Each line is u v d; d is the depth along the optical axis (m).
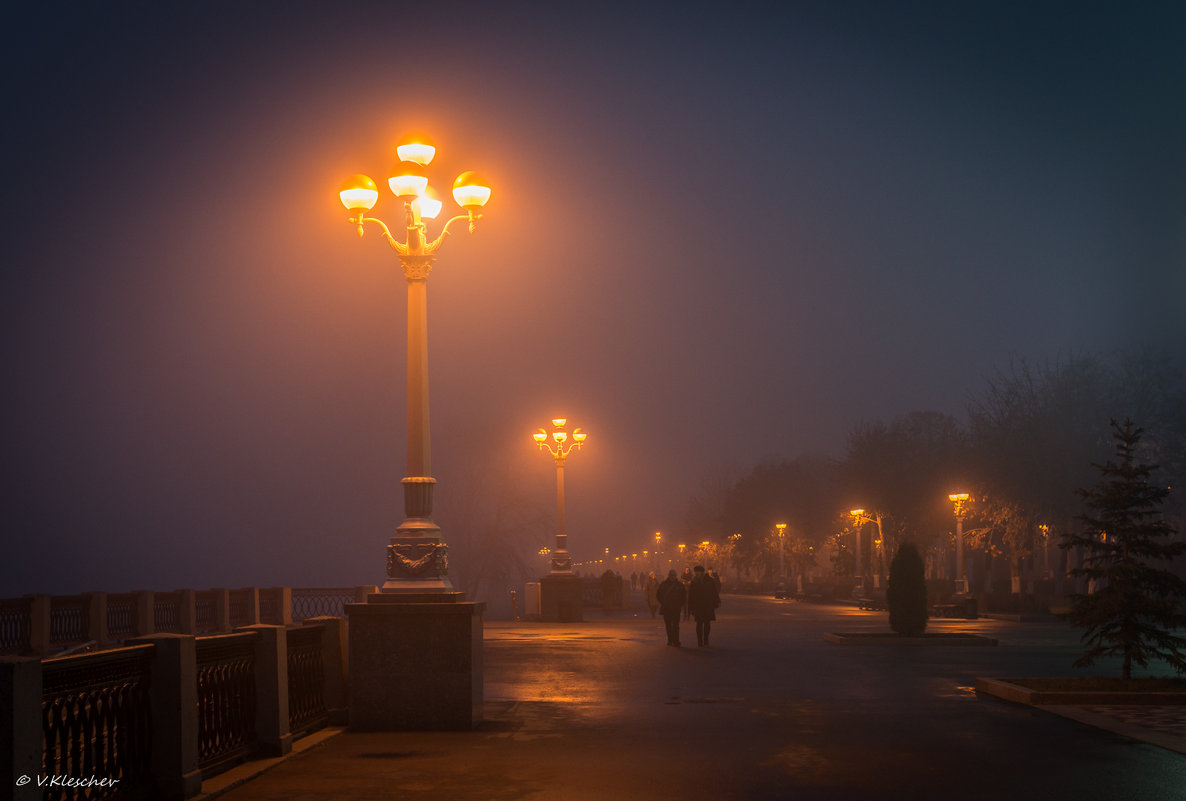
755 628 34.88
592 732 12.08
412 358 13.23
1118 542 15.75
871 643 26.50
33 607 21.36
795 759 10.27
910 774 9.48
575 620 40.69
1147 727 12.12
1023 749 10.76
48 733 6.91
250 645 10.41
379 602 12.45
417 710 12.30
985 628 35.78
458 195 13.41
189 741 8.61
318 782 9.30
